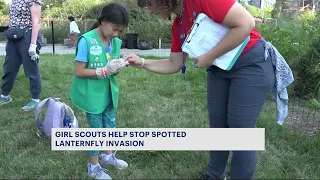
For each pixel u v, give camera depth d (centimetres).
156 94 544
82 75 271
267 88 229
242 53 222
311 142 350
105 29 271
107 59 281
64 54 1291
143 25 1834
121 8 270
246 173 242
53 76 668
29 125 395
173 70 275
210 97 252
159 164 310
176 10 235
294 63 551
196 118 424
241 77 226
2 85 483
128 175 295
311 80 536
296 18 633
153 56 1203
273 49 233
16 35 444
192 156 320
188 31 235
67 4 2770
